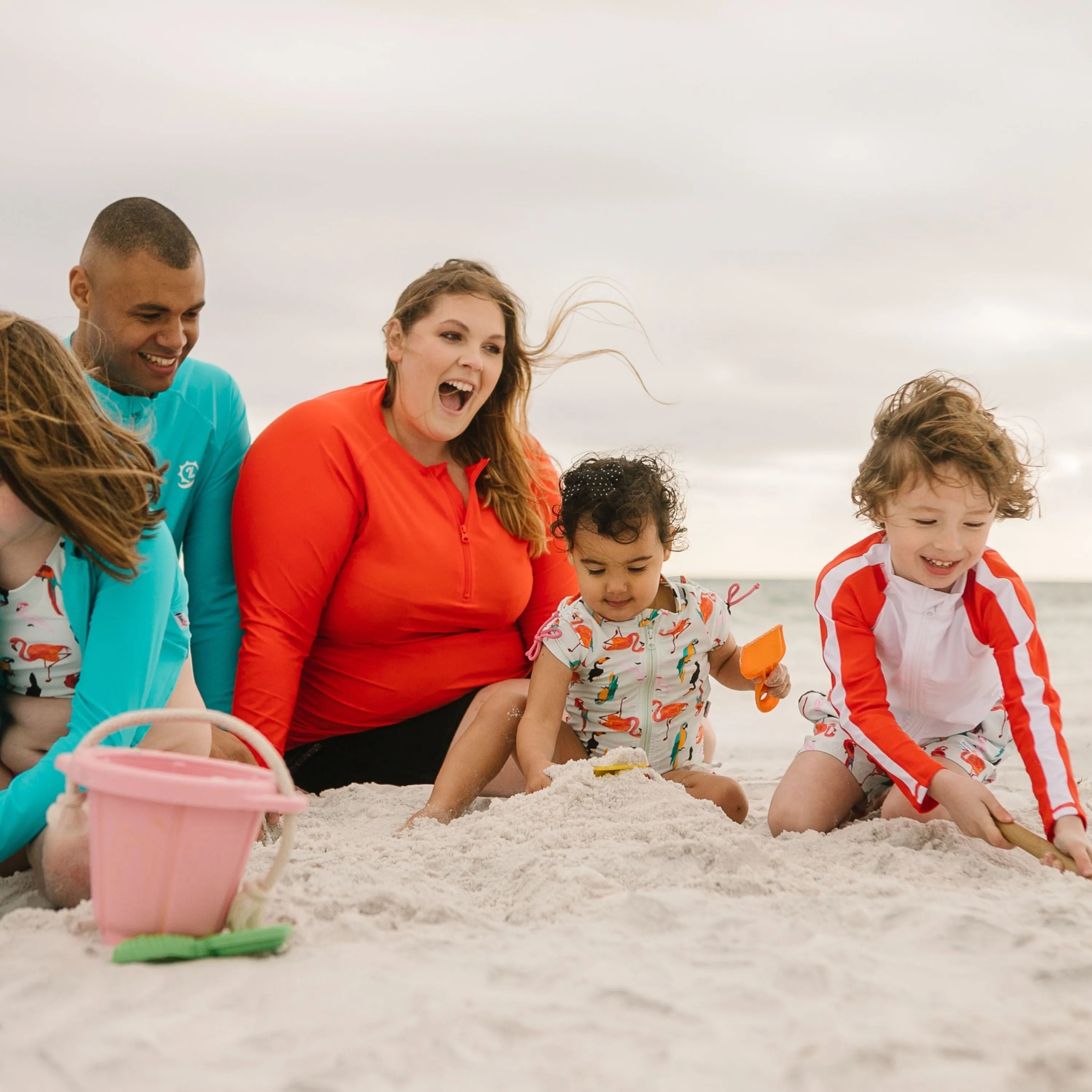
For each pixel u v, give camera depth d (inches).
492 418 135.3
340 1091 48.7
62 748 85.7
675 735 125.2
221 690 135.4
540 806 100.6
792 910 77.0
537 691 119.6
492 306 127.2
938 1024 56.3
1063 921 74.5
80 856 78.0
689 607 122.9
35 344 84.7
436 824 106.2
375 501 127.6
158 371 124.2
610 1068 51.5
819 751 117.0
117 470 85.8
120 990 61.2
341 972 64.0
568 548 119.4
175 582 97.2
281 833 106.3
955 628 108.9
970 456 99.7
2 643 91.5
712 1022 56.5
